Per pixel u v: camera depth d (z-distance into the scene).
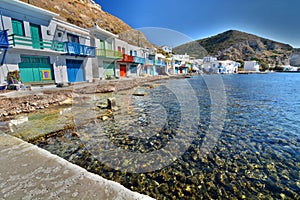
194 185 2.93
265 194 2.74
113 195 1.89
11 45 10.51
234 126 6.09
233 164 3.62
